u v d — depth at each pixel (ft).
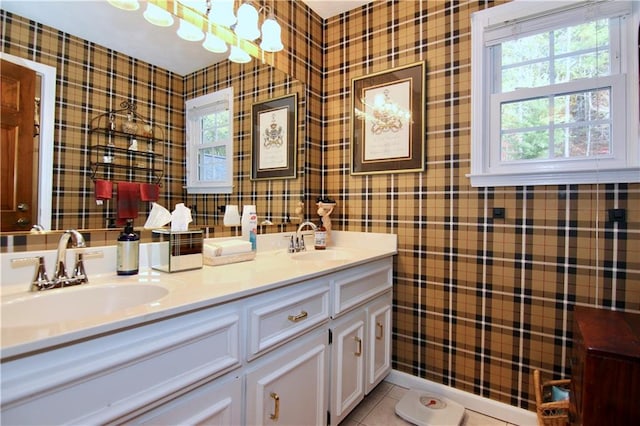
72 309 3.06
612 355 3.17
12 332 1.97
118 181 3.96
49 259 3.30
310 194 7.07
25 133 3.19
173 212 4.13
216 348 2.94
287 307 3.73
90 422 2.09
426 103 6.07
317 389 4.26
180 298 2.77
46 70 3.35
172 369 2.57
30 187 3.22
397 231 6.42
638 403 3.09
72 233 3.20
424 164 6.07
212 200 5.11
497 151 5.48
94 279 3.48
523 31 5.20
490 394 5.52
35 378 1.89
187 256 4.03
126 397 2.28
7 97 3.06
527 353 5.21
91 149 3.72
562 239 4.92
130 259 3.68
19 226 3.14
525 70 5.32
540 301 5.10
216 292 2.99
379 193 6.65
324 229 6.43
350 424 5.21
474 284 5.65
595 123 4.78
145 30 4.25
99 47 3.79
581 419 3.36
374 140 6.68
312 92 7.15
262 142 5.95
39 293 2.94
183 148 4.71
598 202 4.68
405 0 6.36
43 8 3.33
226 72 5.32
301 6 6.88
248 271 4.06
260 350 3.36
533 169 5.09
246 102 5.65
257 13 5.28
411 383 6.25
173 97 4.59
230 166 5.40
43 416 1.90
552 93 5.04
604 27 4.76
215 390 2.93
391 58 6.52
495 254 5.45
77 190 3.59
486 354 5.56
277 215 6.28
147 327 2.43
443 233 5.92
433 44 6.01
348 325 4.95
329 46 7.42
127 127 4.07
